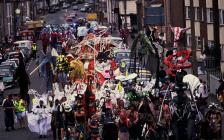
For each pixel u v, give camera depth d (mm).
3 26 119062
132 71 49344
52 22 184625
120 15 133375
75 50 62812
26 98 46750
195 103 33156
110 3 159875
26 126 42969
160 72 43344
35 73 70812
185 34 76125
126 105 36375
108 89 41250
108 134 32375
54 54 53750
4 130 42094
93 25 96812
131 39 107875
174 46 75500
